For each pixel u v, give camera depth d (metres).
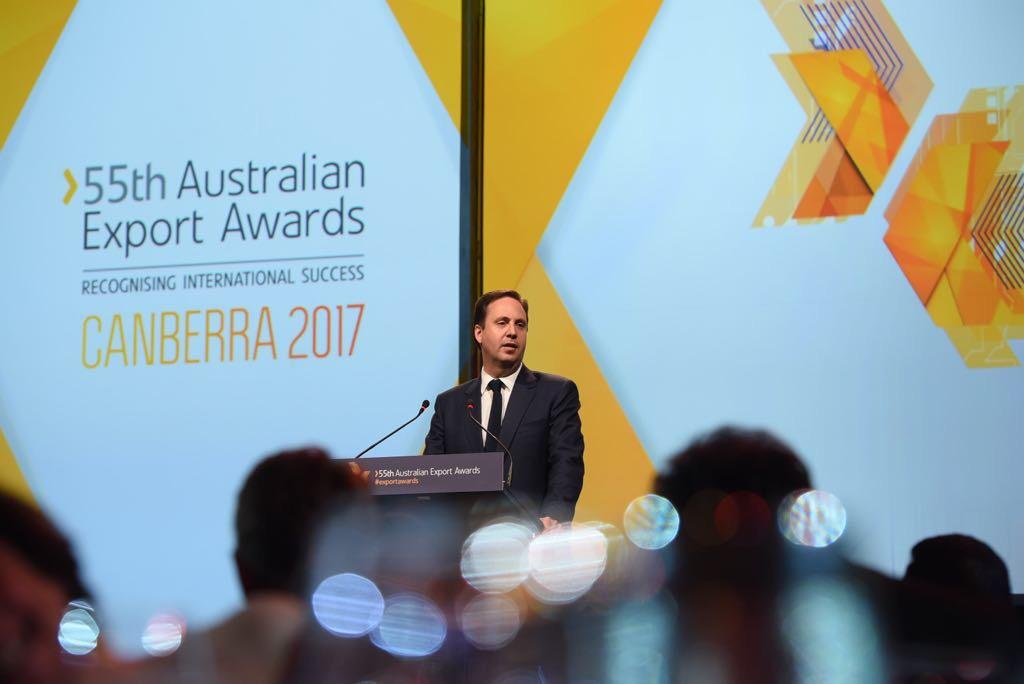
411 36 8.80
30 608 1.96
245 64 9.05
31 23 9.34
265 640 2.49
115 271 9.02
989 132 7.78
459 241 8.48
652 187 8.25
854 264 7.86
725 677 2.30
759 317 7.96
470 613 4.11
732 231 8.09
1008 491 7.45
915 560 2.83
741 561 2.31
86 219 9.12
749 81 8.19
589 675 2.90
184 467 8.70
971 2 7.91
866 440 7.68
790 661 2.30
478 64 8.62
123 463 8.79
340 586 2.56
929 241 7.77
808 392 7.82
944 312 7.68
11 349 9.07
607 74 8.42
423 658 4.00
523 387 6.40
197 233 8.94
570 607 3.75
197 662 2.48
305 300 8.70
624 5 8.45
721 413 7.93
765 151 8.10
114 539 8.70
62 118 9.25
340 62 8.91
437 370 8.40
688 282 8.11
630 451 8.03
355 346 8.56
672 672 2.38
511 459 5.88
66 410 8.93
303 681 2.51
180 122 9.09
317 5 9.01
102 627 2.24
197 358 8.80
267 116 8.96
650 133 8.30
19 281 9.12
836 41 8.08
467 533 4.93
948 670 2.40
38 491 8.87
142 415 8.81
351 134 8.80
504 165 8.49
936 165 7.83
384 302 8.55
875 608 2.34
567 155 8.41
